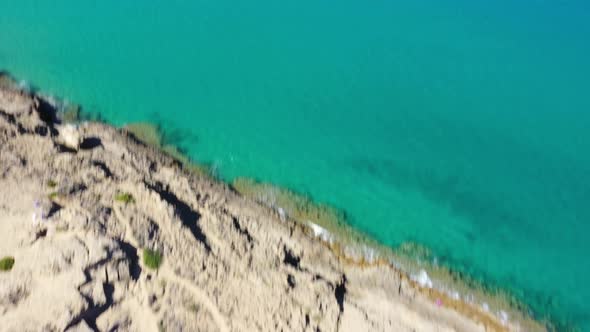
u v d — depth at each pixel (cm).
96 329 2256
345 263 2942
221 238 2828
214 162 3419
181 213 2888
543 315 2852
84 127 3409
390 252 3058
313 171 3469
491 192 3475
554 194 3500
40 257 2388
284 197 3269
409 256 3052
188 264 2620
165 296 2462
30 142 3108
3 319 2166
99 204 2784
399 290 2838
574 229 3300
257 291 2594
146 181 3052
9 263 2341
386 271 2933
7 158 2923
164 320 2369
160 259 2592
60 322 2191
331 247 3025
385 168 3562
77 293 2297
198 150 3481
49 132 3284
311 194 3316
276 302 2567
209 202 3075
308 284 2691
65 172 2948
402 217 3262
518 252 3141
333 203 3281
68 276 2342
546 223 3325
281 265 2777
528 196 3475
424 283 2916
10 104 3394
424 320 2688
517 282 2992
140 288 2459
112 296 2386
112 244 2520
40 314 2202
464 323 2728
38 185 2798
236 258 2733
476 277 2991
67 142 3269
